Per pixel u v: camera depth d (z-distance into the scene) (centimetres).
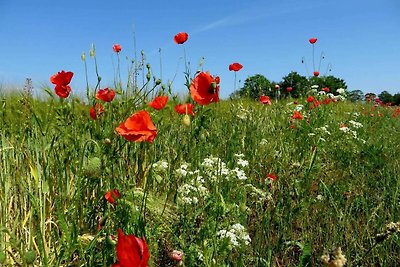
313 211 336
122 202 239
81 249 224
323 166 444
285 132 568
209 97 225
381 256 284
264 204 352
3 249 228
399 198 356
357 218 339
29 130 347
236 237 253
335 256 154
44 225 253
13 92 544
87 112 391
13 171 306
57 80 330
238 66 471
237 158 385
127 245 125
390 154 509
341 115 888
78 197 241
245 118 507
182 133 404
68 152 302
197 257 239
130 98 379
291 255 295
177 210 282
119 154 294
